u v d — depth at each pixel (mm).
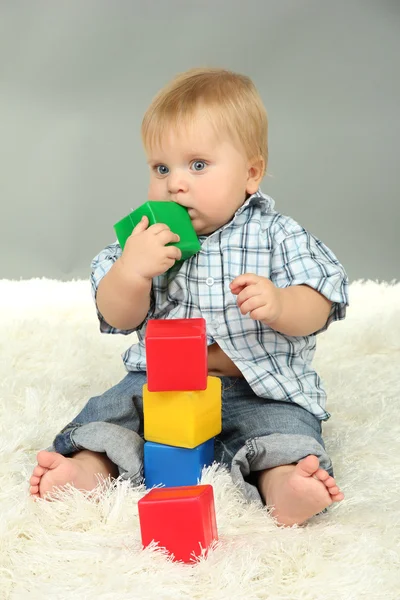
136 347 1532
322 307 1421
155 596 942
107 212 3541
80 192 3572
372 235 3398
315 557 1023
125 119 3605
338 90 3629
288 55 3613
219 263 1481
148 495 1066
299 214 3496
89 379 1875
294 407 1370
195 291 1479
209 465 1296
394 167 3621
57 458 1210
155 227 1374
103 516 1157
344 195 3607
